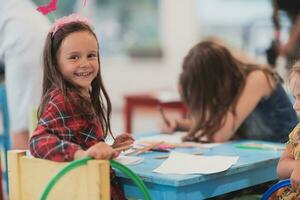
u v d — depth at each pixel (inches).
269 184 73.2
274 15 131.3
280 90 92.7
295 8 128.1
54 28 60.9
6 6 101.3
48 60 60.5
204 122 85.4
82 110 59.2
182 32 220.4
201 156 67.9
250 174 65.7
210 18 214.8
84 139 59.3
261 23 195.8
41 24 102.2
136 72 231.6
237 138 89.4
